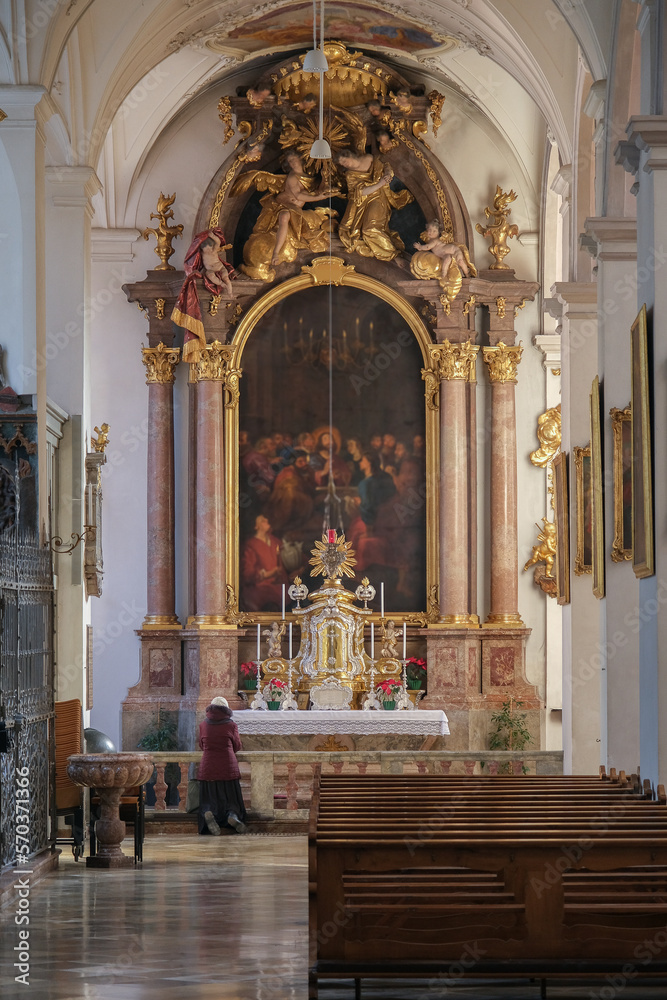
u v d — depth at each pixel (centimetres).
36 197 1330
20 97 1325
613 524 1334
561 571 1688
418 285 2047
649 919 772
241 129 2027
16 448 1303
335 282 2067
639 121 1057
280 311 2086
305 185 2048
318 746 1992
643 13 1106
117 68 1638
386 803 962
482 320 2097
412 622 2050
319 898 768
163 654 2025
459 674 2014
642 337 1069
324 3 1833
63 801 1393
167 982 804
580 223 1667
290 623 1992
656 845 767
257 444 2073
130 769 1323
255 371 2080
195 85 1997
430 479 2064
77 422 1628
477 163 2105
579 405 1650
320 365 2088
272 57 2061
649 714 1063
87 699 1636
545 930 766
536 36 1630
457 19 1777
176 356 2048
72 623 1595
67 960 870
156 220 2081
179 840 1550
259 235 2053
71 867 1322
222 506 2038
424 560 2073
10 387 1309
